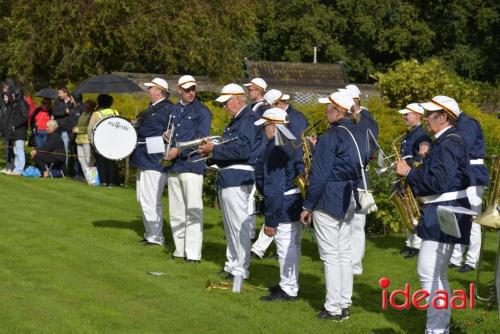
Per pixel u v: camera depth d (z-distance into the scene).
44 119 22.12
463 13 56.81
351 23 58.19
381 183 14.04
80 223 14.37
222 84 34.44
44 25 28.67
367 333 8.37
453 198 7.79
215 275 10.81
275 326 8.48
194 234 11.55
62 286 9.90
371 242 13.87
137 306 9.13
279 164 9.15
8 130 21.78
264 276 10.99
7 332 7.99
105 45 30.44
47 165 21.42
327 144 8.44
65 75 31.00
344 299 8.92
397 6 57.31
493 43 56.50
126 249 12.28
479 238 11.45
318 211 8.59
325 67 50.25
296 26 58.00
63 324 8.30
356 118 8.77
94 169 20.25
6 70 34.91
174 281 10.38
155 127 12.35
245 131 10.21
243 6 32.47
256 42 58.69
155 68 44.75
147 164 12.45
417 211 8.08
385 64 58.75
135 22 29.19
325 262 8.73
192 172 11.42
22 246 12.21
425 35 56.25
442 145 7.70
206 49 31.27
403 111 12.02
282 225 9.49
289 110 10.87
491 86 54.69
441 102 7.79
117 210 16.00
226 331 8.27
